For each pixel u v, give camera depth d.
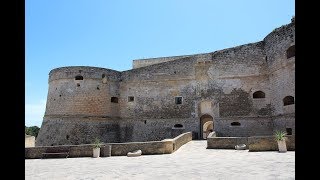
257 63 31.52
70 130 34.50
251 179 9.96
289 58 26.77
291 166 12.30
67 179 11.72
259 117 30.66
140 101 36.44
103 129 35.47
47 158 20.78
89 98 35.62
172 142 20.50
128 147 20.53
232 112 31.83
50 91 37.78
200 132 33.34
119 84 38.25
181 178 10.74
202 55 34.06
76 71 36.09
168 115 34.59
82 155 20.75
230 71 32.59
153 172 12.51
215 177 10.64
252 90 31.39
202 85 33.59
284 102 27.92
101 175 12.36
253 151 18.70
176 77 35.03
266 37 30.88
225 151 19.84
